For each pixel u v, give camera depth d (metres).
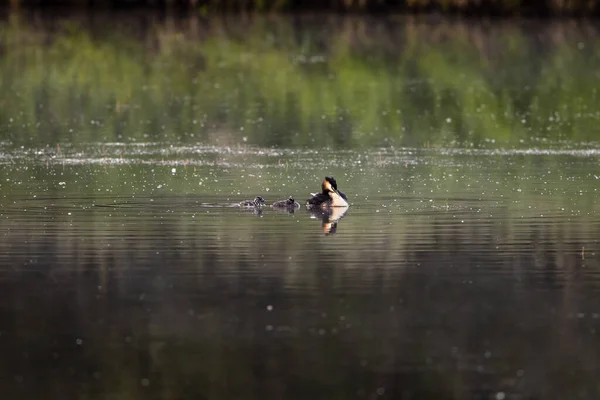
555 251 27.23
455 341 20.58
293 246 27.91
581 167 41.41
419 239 28.64
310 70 73.25
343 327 21.31
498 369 19.25
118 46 83.94
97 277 24.91
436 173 40.09
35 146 47.09
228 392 18.41
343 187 37.03
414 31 93.50
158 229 30.02
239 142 48.59
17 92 63.53
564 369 19.25
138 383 18.77
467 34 91.75
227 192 36.00
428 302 22.88
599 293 23.52
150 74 71.38
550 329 21.17
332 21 100.75
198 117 56.00
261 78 69.94
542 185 37.28
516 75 71.38
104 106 59.31
